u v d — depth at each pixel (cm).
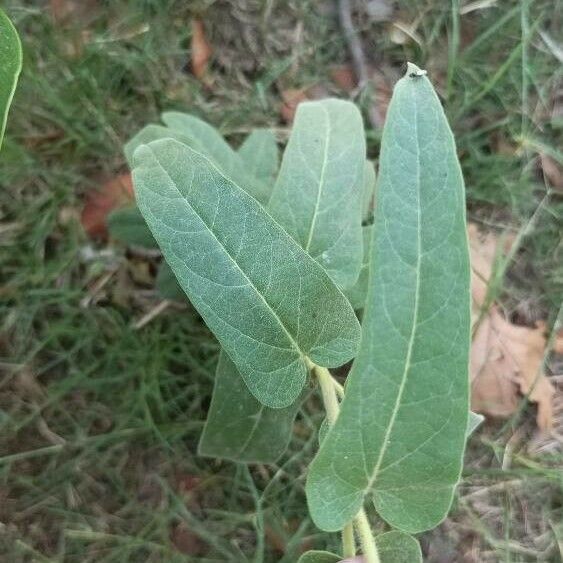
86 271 31
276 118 34
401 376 13
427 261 13
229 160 25
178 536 29
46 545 28
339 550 28
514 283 33
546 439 32
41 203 31
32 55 31
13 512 28
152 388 29
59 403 29
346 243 19
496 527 31
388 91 35
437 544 30
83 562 28
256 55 34
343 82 34
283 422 23
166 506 29
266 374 16
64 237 31
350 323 16
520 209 34
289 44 34
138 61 33
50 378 30
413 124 13
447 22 35
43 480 29
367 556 16
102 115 32
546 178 34
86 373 30
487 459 31
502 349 32
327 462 14
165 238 15
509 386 32
